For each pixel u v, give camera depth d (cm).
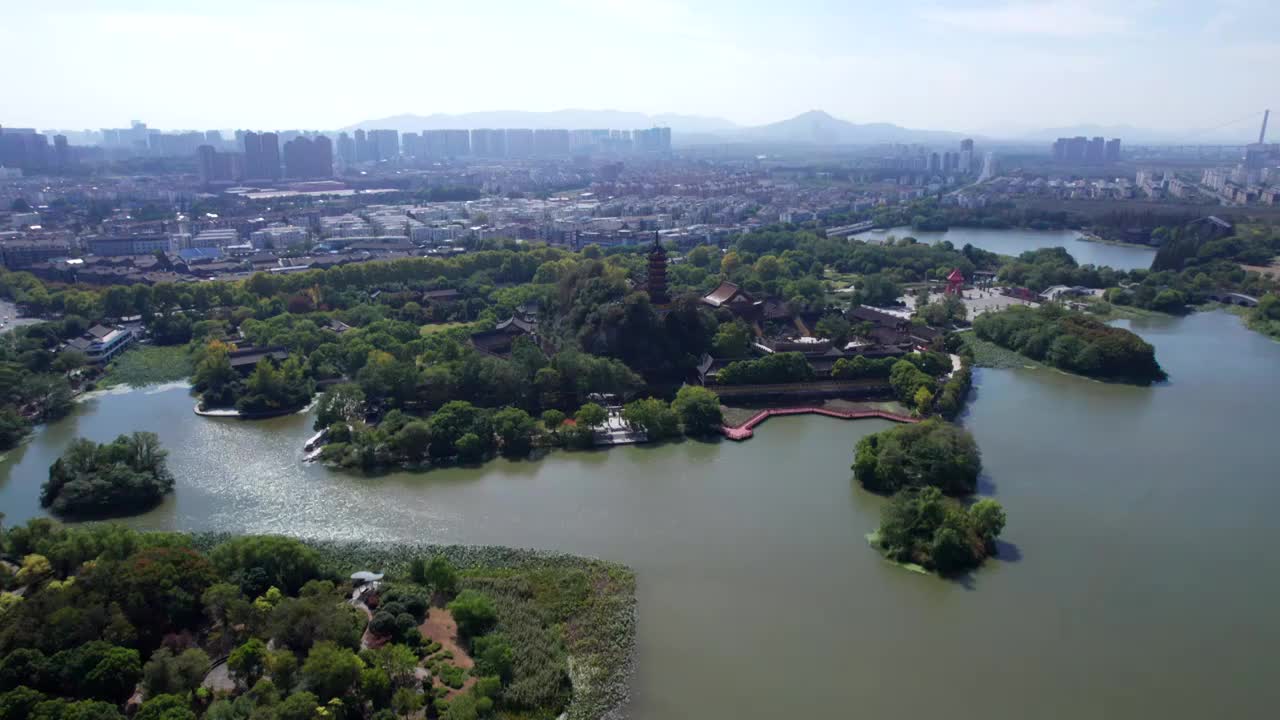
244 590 14712
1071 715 13075
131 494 19325
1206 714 13162
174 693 12175
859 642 14688
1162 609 15912
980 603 15962
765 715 12838
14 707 11212
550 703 12850
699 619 15250
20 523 18600
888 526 17725
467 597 14612
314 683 12119
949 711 13062
